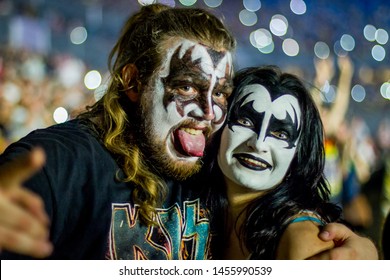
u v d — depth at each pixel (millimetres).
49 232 1283
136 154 1436
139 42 1510
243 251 1554
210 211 1562
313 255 1419
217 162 1566
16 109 4105
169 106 1448
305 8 7090
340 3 7836
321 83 2920
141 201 1405
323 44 7277
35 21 4898
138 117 1469
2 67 4270
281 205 1514
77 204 1333
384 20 8305
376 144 6301
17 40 4684
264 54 6781
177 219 1468
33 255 1295
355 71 7496
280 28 6504
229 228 1588
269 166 1521
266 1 7289
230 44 1538
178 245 1458
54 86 4543
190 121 1466
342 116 3230
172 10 1540
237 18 6734
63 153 1330
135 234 1392
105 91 1581
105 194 1371
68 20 5375
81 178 1347
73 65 4852
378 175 3588
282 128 1524
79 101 4574
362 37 7961
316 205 1560
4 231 892
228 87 1521
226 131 1537
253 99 1532
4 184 913
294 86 1578
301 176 1562
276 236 1491
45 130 1418
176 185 1510
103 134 1452
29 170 910
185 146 1464
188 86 1461
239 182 1519
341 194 3473
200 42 1481
